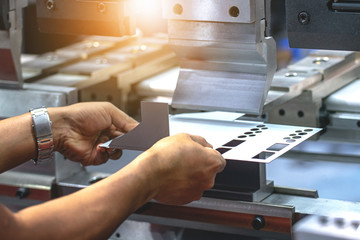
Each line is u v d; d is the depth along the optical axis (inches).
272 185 68.6
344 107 78.7
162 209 68.6
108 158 73.5
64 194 75.2
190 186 58.1
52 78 86.7
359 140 81.0
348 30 60.4
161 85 84.0
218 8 66.4
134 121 73.0
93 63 90.0
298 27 62.7
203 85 71.0
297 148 82.5
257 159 56.9
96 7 69.3
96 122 70.8
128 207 53.1
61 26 72.5
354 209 63.6
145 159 55.1
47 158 69.7
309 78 77.8
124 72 86.6
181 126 67.7
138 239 72.0
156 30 106.0
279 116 79.2
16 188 76.4
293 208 62.9
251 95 68.2
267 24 67.8
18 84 78.4
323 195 69.2
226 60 69.7
